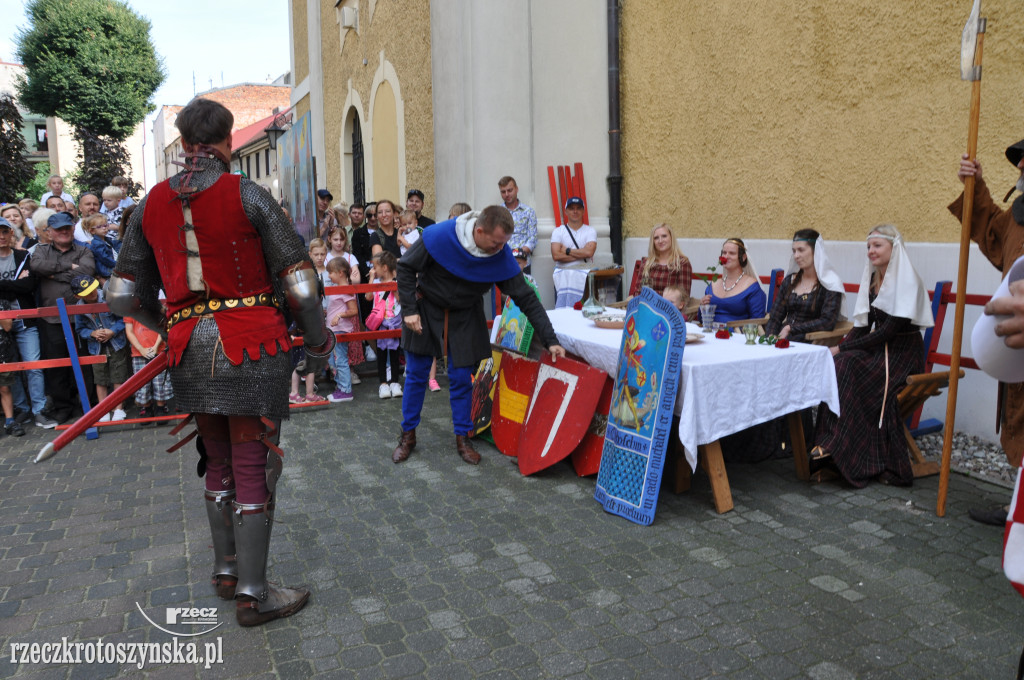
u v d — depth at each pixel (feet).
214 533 9.64
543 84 24.93
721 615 9.11
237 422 8.81
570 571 10.33
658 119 23.44
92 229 18.92
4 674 8.18
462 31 24.77
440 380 22.31
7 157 54.49
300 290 8.68
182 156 8.75
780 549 10.87
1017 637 8.55
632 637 8.68
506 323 17.19
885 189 16.75
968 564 10.32
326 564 10.68
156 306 9.52
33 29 112.78
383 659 8.35
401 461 15.07
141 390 18.54
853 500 12.67
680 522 11.92
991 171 14.74
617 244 25.36
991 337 4.09
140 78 118.11
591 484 13.70
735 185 20.77
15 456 16.14
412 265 14.42
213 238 8.38
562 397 14.23
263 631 8.96
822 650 8.36
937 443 15.16
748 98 20.08
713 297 17.57
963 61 11.41
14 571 10.67
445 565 10.59
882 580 9.90
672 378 11.76
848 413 13.16
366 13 39.17
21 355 18.52
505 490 13.47
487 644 8.59
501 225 13.57
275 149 45.06
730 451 14.79
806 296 15.20
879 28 16.52
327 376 22.56
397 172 36.11
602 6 24.68
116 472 14.98
